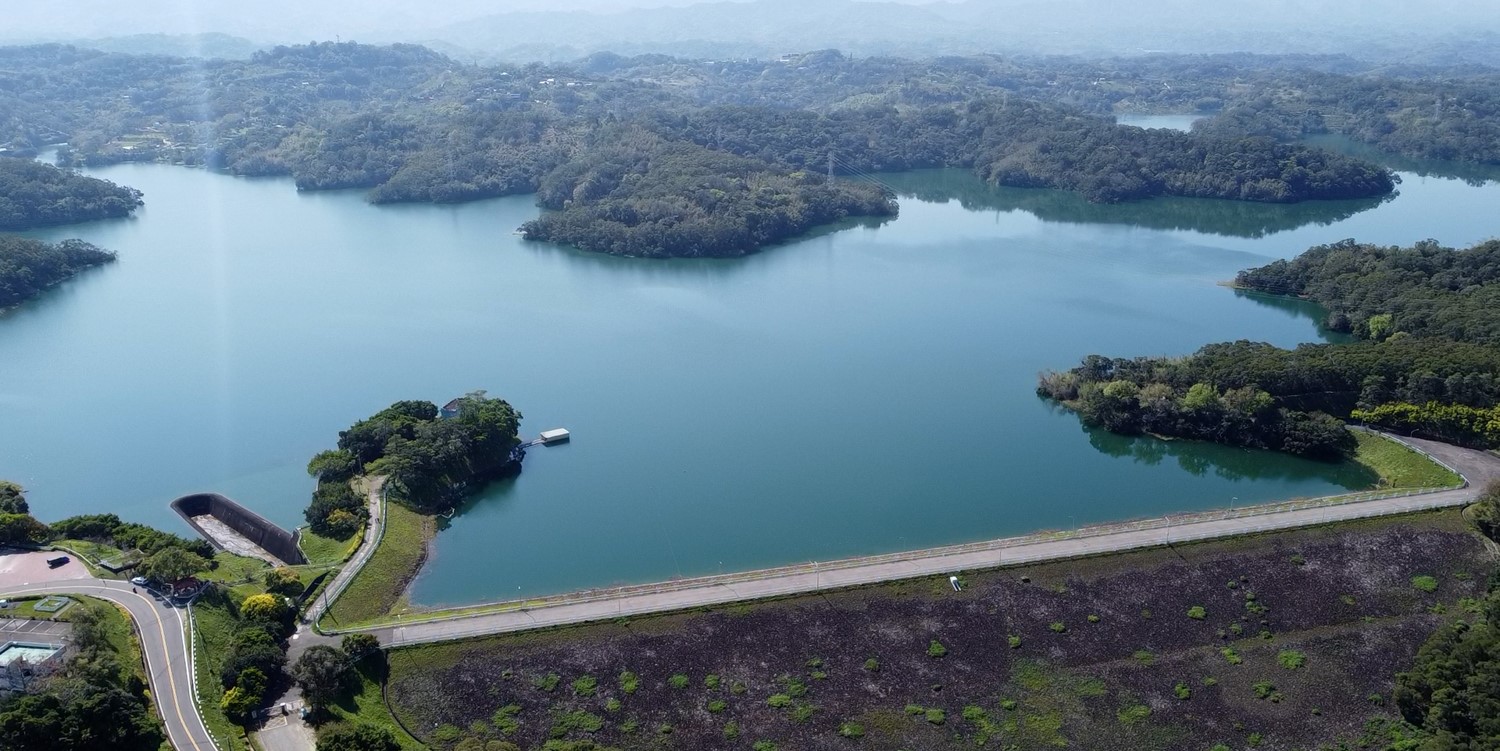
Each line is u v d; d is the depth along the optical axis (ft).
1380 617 437.99
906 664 407.44
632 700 386.93
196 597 424.87
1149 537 488.44
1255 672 405.80
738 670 402.72
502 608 448.65
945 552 490.49
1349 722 379.35
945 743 370.94
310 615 439.22
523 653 408.05
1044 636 423.23
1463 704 354.54
